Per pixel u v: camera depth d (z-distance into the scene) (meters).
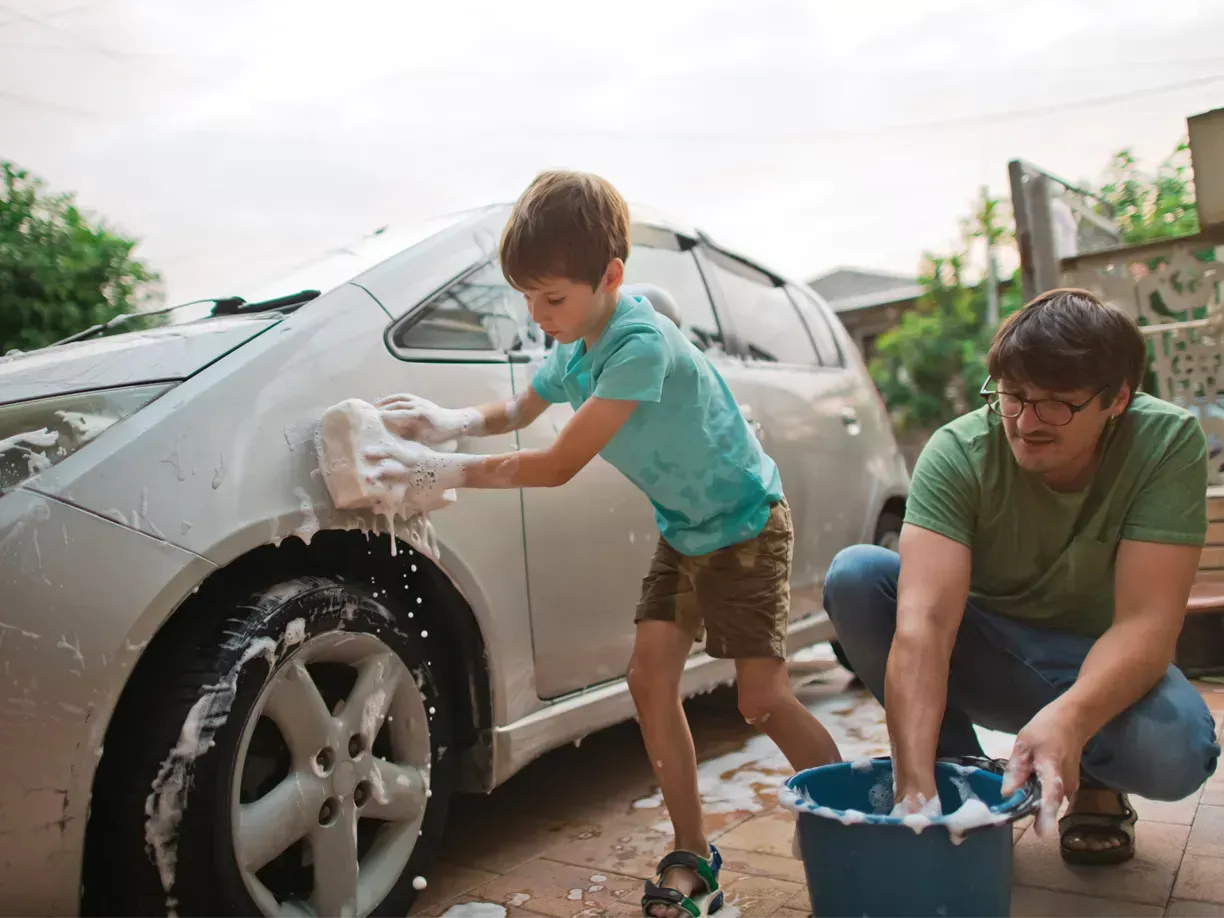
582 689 1.99
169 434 1.33
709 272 2.83
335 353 1.59
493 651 1.76
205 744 1.26
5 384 1.43
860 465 3.10
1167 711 1.36
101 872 1.28
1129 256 4.46
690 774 1.61
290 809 1.38
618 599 2.09
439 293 1.85
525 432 1.88
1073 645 1.54
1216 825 1.78
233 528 1.33
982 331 11.73
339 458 1.43
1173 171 4.68
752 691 1.62
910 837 1.13
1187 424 1.40
